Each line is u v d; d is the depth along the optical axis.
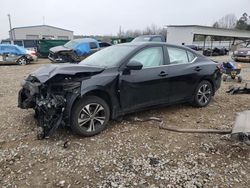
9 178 3.18
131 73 4.70
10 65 17.09
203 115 5.55
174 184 3.09
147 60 5.00
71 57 16.16
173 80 5.32
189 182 3.12
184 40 36.22
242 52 18.84
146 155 3.75
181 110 5.85
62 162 3.55
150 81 4.93
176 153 3.81
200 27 36.00
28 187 3.03
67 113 4.10
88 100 4.26
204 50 29.53
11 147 3.97
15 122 5.00
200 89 5.98
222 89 8.43
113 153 3.80
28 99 4.66
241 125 3.83
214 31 37.94
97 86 4.28
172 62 5.39
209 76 6.02
